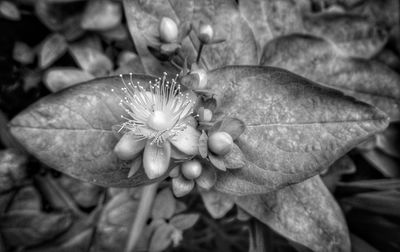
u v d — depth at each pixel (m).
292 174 0.15
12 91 0.24
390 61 0.25
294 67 0.20
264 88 0.16
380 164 0.24
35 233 0.23
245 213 0.19
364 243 0.21
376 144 0.23
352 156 0.25
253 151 0.15
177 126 0.15
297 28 0.21
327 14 0.23
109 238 0.21
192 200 0.22
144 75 0.16
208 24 0.16
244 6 0.20
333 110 0.15
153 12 0.17
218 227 0.24
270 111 0.15
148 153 0.14
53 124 0.16
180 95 0.15
